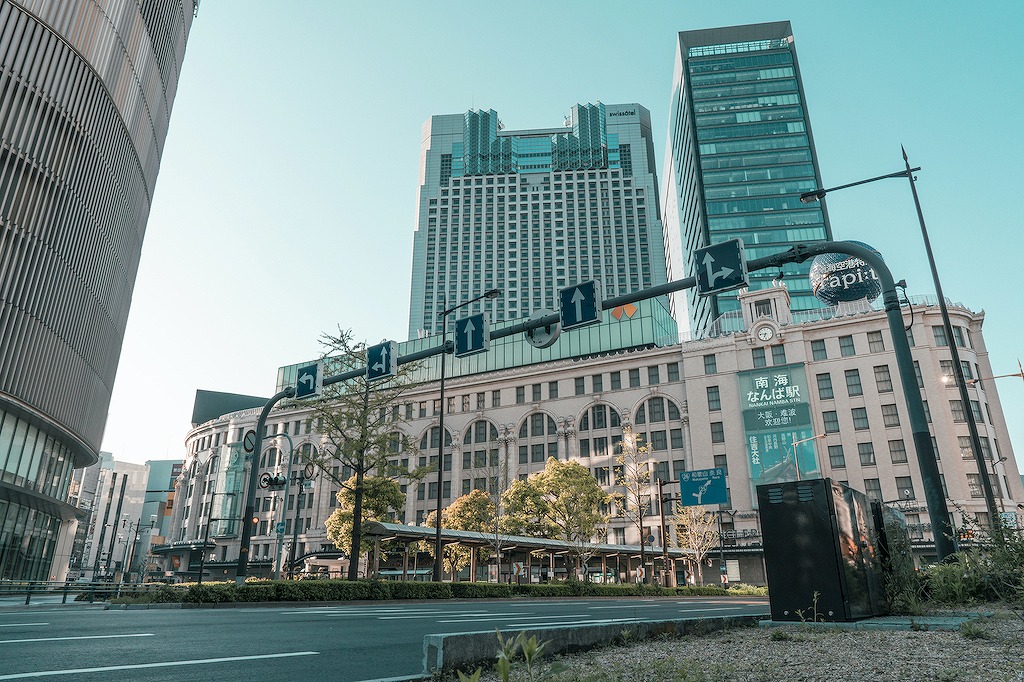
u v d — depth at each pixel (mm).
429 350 19156
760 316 67062
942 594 10445
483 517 53656
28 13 31656
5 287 29500
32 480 33719
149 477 170000
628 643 7879
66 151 33188
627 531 64812
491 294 25875
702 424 65000
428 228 160625
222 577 84188
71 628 9930
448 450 77688
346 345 29828
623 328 77625
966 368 57594
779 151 117938
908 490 55719
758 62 129000
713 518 57531
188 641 8469
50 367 32250
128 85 38531
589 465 69625
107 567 103188
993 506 15641
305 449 84125
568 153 167375
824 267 63562
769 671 5332
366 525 33875
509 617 13328
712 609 17578
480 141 169000
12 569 36031
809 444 59969
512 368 81062
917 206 17562
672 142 147750
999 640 6531
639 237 157000
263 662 6770
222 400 116750
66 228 33062
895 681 4695
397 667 6699
